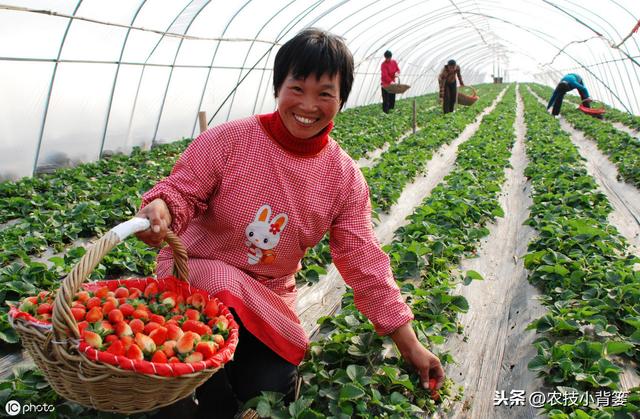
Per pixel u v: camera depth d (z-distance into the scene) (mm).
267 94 18047
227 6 12234
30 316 2340
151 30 10977
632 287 4559
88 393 2281
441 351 4160
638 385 3732
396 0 18453
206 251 3053
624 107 25562
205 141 2895
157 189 2762
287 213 2934
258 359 3035
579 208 7730
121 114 11805
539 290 5219
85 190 8773
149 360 2299
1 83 8812
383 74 21719
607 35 20375
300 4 14508
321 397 3283
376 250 3172
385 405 3223
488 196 8227
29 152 9656
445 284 4816
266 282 3139
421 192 9891
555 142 13344
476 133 15914
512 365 4168
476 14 26922
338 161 3055
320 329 4281
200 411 3010
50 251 6348
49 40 9078
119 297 2711
